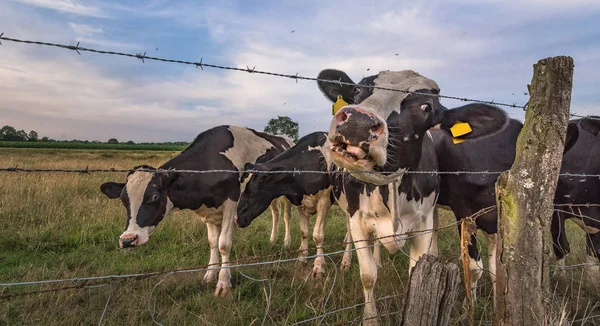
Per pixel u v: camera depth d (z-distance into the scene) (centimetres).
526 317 120
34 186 497
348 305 214
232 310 212
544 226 120
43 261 288
